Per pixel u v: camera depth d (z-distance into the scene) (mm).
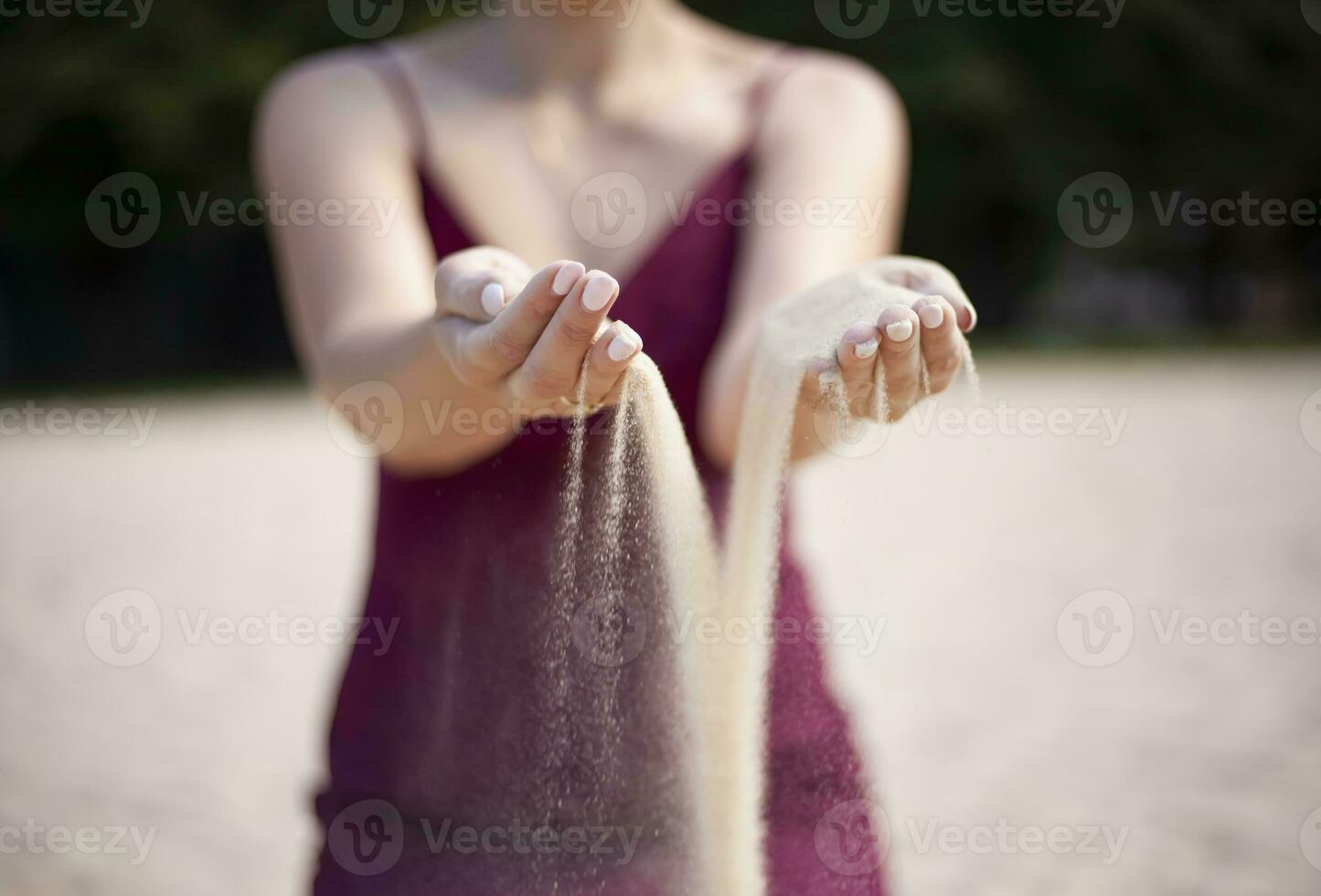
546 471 1872
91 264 25188
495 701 1872
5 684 6578
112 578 8562
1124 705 5844
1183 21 25438
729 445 2008
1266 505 10508
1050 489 11383
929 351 1478
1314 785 4922
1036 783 4957
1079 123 27000
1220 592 7816
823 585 7312
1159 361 21250
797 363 1559
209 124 22484
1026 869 4176
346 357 1900
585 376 1413
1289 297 30250
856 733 2029
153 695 6410
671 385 2055
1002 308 29031
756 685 1748
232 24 22750
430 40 2232
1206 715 5754
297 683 6645
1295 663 6500
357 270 2004
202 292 25953
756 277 2055
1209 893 3979
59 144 22781
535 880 1846
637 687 1802
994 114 24922
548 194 2137
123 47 21953
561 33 2146
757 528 1662
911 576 8078
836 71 2260
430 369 1755
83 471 13477
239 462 13844
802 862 1910
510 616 1878
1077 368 19953
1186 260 29625
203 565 8898
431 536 1946
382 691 1989
